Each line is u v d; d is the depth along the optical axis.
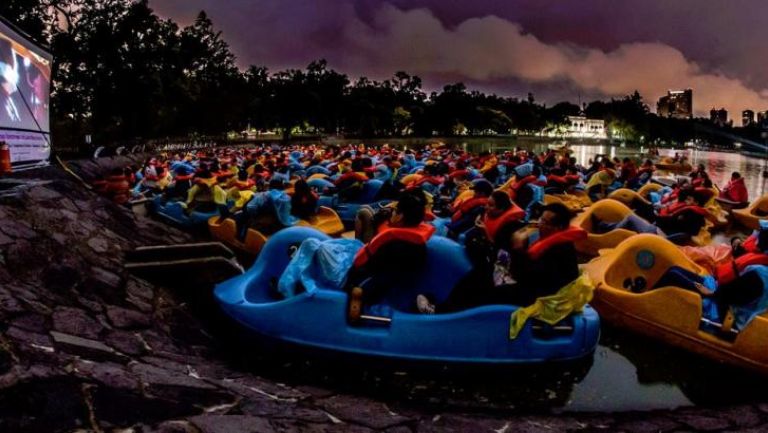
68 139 42.94
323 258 5.38
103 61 41.38
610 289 5.96
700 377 5.00
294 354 5.12
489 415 4.13
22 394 2.83
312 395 4.06
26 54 11.35
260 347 5.27
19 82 10.98
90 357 3.71
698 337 5.27
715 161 54.50
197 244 6.75
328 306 5.00
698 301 5.29
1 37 10.12
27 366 3.13
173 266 6.23
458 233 8.20
